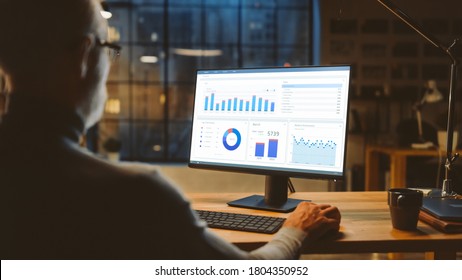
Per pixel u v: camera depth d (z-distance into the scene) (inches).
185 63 628.7
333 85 53.9
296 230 40.9
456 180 111.0
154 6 226.2
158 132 553.0
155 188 25.9
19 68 27.0
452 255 54.1
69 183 25.5
